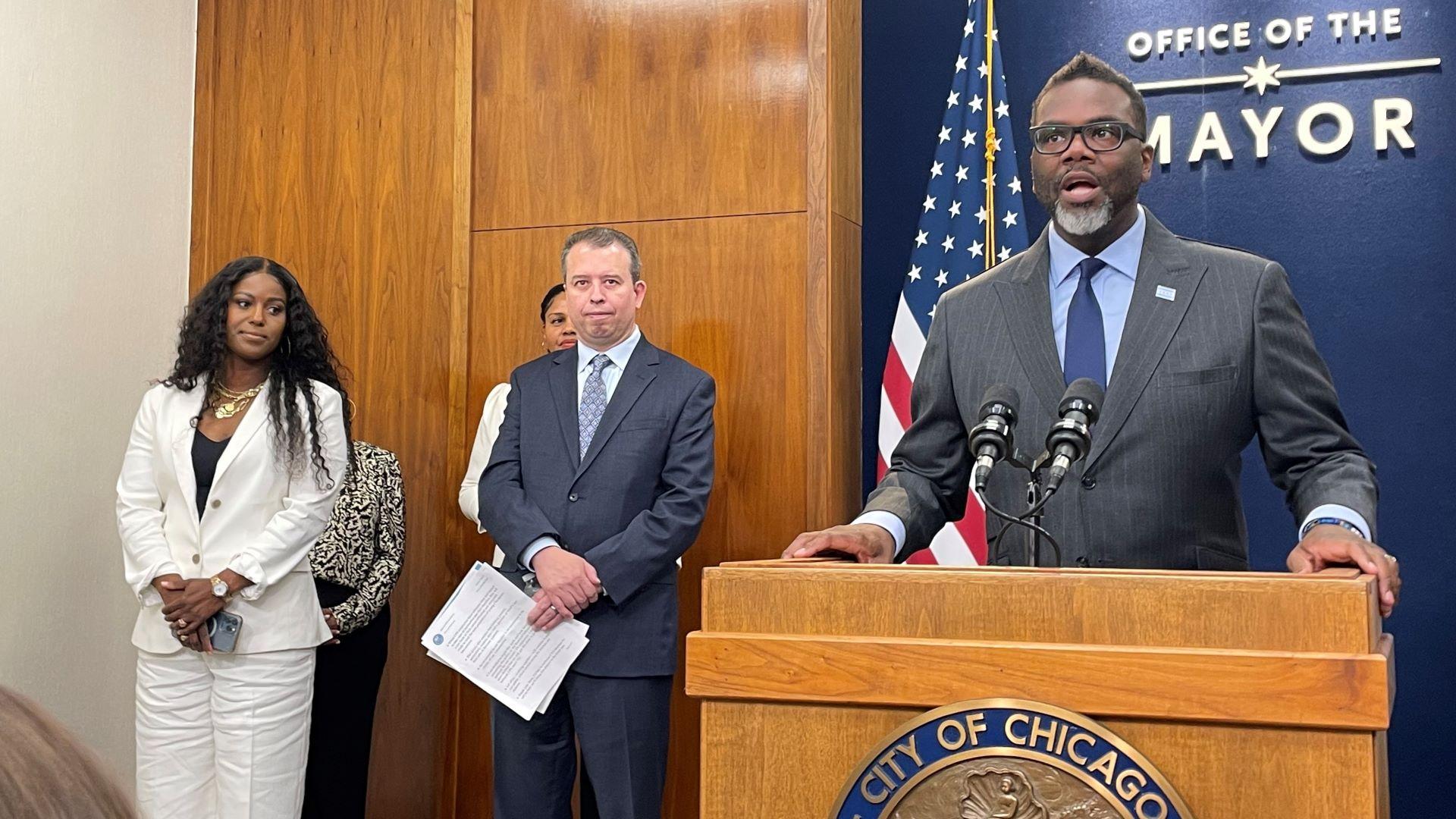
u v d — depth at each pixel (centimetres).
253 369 310
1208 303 212
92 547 387
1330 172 369
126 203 405
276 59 430
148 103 416
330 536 341
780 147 379
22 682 360
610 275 314
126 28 406
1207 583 134
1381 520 360
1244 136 377
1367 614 129
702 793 149
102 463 392
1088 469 210
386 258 415
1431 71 362
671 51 391
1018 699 136
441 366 407
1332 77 370
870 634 145
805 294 374
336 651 347
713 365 381
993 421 179
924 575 144
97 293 392
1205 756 131
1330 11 371
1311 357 210
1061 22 395
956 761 137
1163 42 385
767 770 147
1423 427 358
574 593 288
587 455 305
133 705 400
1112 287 226
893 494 213
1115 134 220
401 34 418
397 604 404
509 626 293
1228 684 130
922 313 396
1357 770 126
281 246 426
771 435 374
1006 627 140
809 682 145
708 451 308
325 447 305
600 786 292
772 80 381
